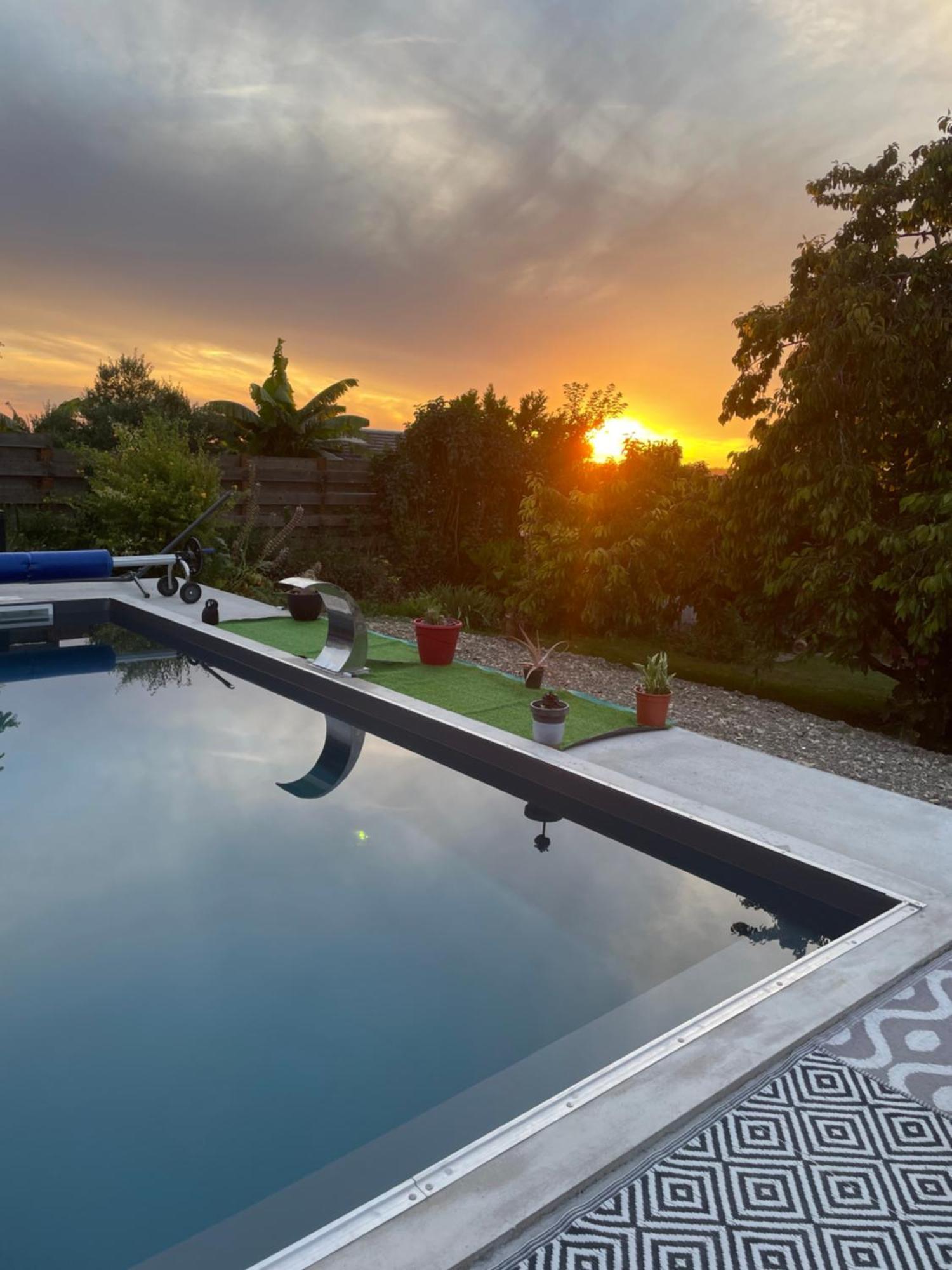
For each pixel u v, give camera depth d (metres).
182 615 8.02
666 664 5.38
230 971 2.72
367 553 12.62
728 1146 1.85
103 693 6.05
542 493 10.37
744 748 4.98
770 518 8.86
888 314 8.44
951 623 7.96
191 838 3.75
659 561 9.58
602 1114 1.91
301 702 5.98
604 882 3.42
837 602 8.15
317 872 3.46
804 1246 1.60
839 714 9.27
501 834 3.88
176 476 9.98
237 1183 1.85
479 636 9.62
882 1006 2.36
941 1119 1.93
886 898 2.99
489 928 3.03
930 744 8.80
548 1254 1.57
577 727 5.23
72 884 3.30
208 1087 2.17
